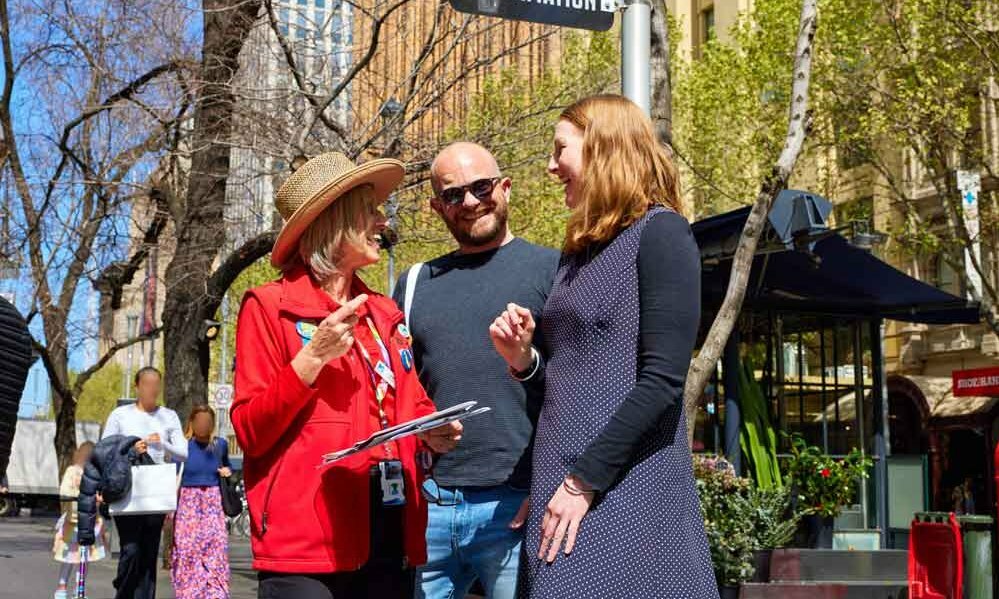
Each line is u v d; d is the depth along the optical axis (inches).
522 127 610.5
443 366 169.8
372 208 145.3
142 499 358.0
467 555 167.0
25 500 1601.9
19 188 697.0
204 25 598.9
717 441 425.4
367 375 140.6
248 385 136.3
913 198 1142.3
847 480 409.7
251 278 1092.5
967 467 1100.5
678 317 115.0
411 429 124.4
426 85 589.9
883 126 916.0
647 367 114.1
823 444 444.1
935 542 377.4
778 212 354.3
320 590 131.9
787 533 380.2
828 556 382.3
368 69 605.3
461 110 613.6
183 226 629.9
